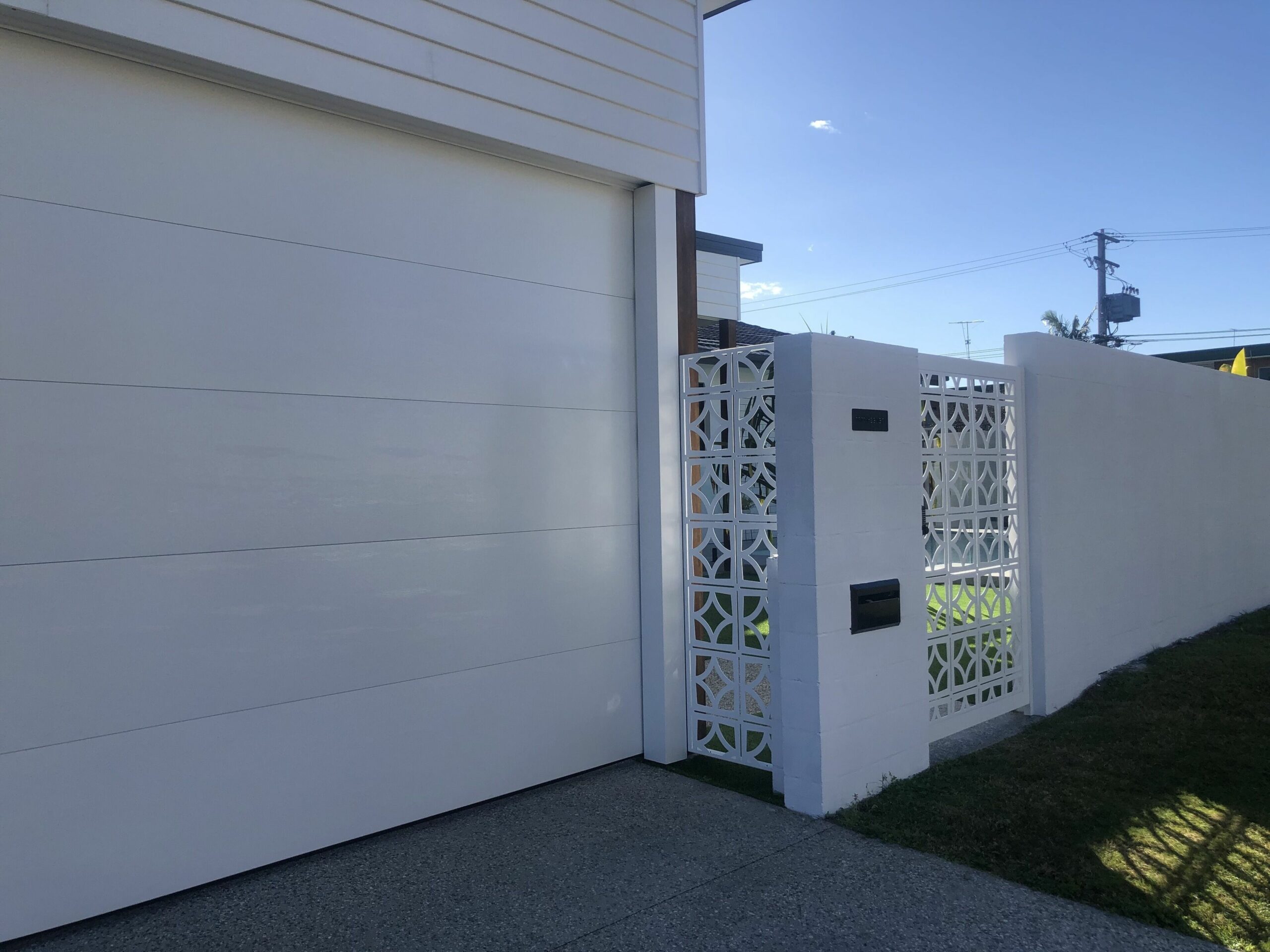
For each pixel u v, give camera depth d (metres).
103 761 3.29
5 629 3.09
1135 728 5.47
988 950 3.06
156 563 3.42
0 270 3.11
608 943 3.12
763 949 3.08
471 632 4.42
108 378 3.33
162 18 3.35
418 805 4.20
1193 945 3.08
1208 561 8.48
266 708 3.71
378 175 4.15
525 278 4.75
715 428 5.01
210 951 3.08
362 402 4.04
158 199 3.48
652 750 5.15
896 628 4.64
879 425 4.57
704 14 6.32
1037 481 5.93
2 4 3.01
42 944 3.12
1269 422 9.91
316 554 3.87
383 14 3.98
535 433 4.74
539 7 4.61
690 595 5.20
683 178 5.36
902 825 4.09
